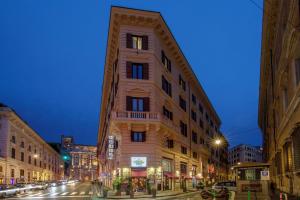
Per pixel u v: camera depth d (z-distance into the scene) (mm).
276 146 39719
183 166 56688
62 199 33375
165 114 47625
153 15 43094
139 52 42969
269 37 35844
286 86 28484
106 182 66812
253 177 23641
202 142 76250
